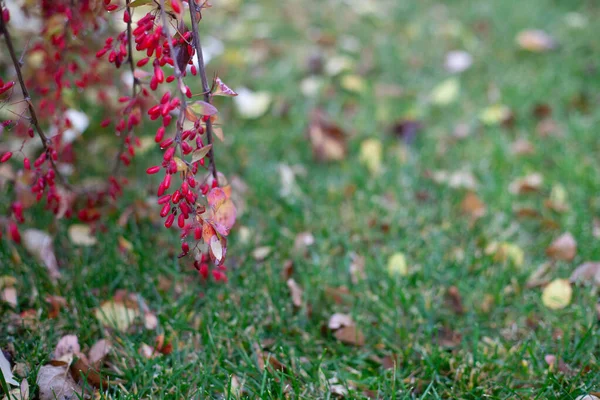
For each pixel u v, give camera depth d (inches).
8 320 32.0
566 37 52.3
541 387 30.4
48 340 31.5
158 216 36.2
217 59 48.0
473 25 55.1
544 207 37.9
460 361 31.3
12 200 35.2
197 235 27.5
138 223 36.3
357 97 46.0
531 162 40.3
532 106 43.9
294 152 41.4
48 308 32.4
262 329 32.5
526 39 50.0
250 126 43.0
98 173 38.4
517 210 37.3
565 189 38.5
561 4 58.9
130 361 31.1
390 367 31.4
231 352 31.6
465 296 34.0
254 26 54.5
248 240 35.9
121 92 35.6
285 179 38.5
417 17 57.3
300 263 35.0
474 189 38.8
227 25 54.5
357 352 31.9
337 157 40.8
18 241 32.5
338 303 33.7
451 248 35.9
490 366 31.2
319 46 51.5
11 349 30.9
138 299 32.6
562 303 33.2
